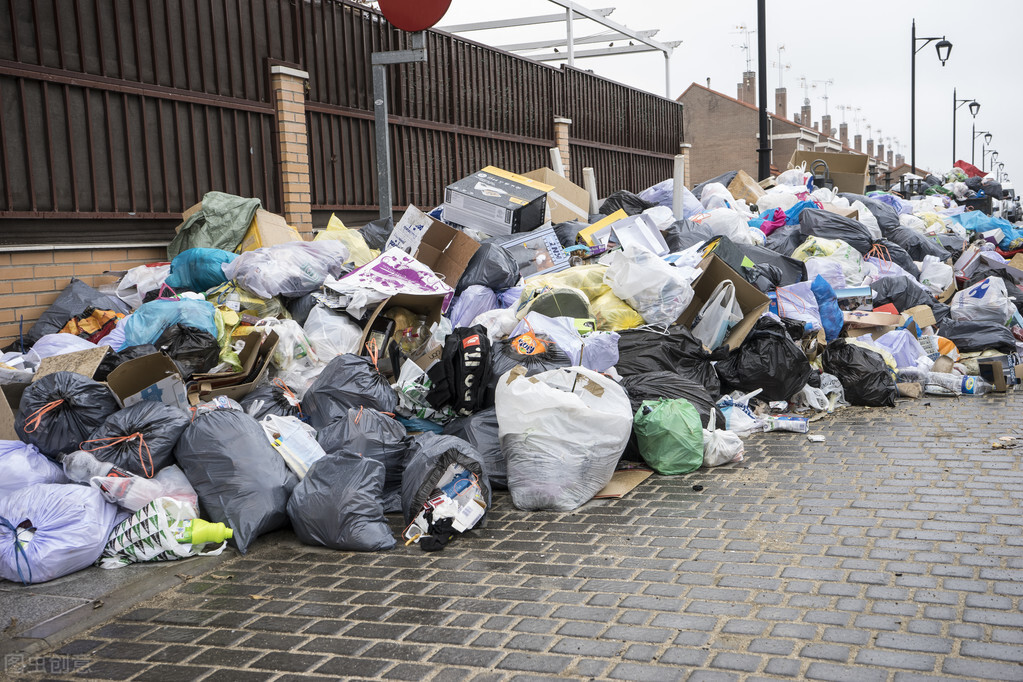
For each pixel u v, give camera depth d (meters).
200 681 3.21
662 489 5.44
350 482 4.64
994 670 3.00
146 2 6.99
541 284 7.37
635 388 6.21
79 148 6.47
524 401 5.23
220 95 7.68
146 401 4.84
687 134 51.09
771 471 5.71
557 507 5.11
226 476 4.64
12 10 5.95
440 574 4.18
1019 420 6.91
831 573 3.94
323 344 6.07
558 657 3.26
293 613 3.79
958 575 3.85
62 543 4.11
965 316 9.66
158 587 4.10
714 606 3.65
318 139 8.90
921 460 5.81
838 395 7.71
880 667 3.06
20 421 4.71
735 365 7.06
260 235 6.89
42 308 6.29
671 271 7.20
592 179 11.73
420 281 6.50
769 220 10.88
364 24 9.54
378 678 3.17
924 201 16.33
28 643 3.51
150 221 7.09
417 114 10.40
